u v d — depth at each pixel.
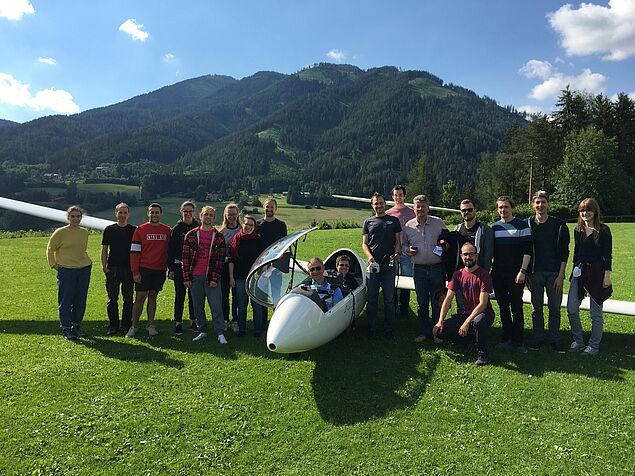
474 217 5.29
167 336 5.90
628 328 6.11
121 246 5.85
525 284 5.25
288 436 3.57
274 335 4.42
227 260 5.94
